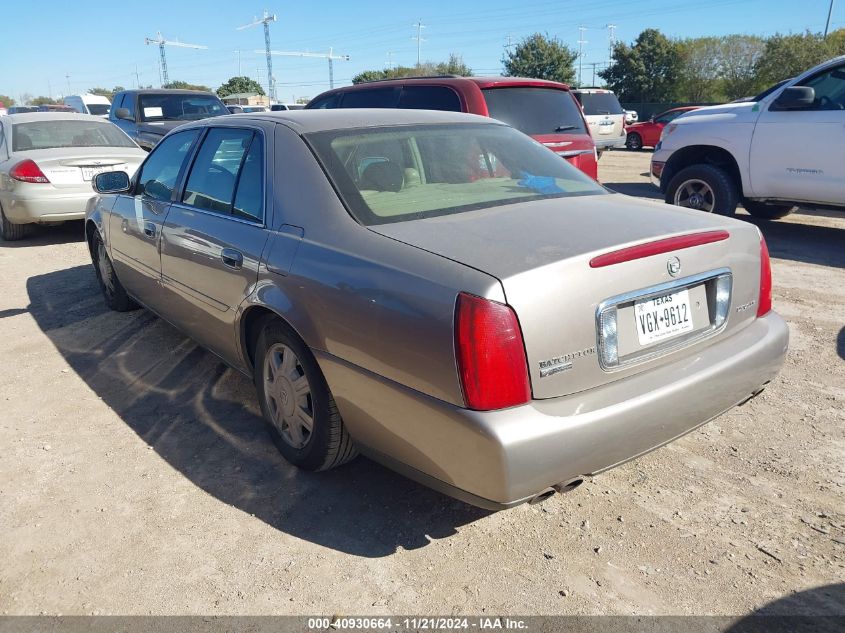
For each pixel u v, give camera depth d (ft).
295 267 8.79
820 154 21.56
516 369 6.79
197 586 7.81
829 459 10.04
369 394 7.88
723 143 24.08
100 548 8.48
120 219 14.96
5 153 26.81
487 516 8.98
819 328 15.29
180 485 9.82
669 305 8.04
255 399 12.58
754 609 7.28
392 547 8.41
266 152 10.18
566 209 9.02
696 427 8.34
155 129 37.47
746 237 9.00
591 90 55.42
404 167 9.75
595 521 8.80
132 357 14.71
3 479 10.03
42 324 17.07
